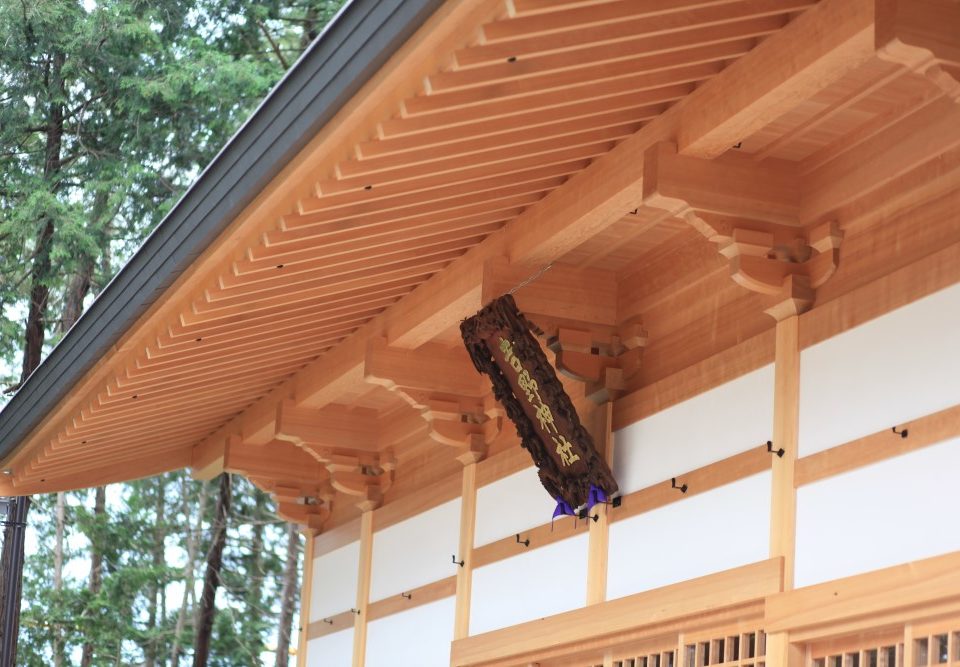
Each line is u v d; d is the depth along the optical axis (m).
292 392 10.54
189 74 20.52
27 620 22.50
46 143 21.78
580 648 7.70
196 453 12.66
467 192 6.75
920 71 4.84
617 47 5.21
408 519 10.36
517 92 5.44
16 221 20.41
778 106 5.52
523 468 8.70
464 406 9.12
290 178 6.22
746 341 6.72
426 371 8.96
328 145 5.86
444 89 5.18
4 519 14.68
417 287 8.50
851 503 5.80
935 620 5.29
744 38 5.43
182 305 8.12
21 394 10.59
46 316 23.11
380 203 6.64
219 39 22.31
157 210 21.61
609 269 7.89
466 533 9.26
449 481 9.74
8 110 20.81
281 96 5.93
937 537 5.31
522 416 7.75
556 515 7.79
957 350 5.37
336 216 6.66
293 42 23.41
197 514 25.64
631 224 7.25
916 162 5.76
